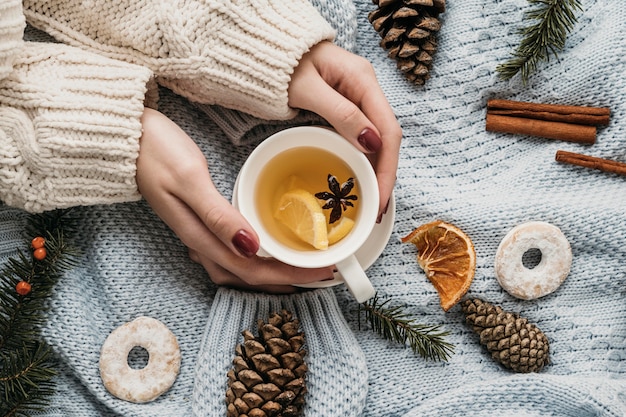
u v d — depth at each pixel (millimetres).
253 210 682
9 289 683
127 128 658
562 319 735
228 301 715
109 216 719
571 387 706
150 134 666
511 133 737
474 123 740
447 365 733
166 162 661
